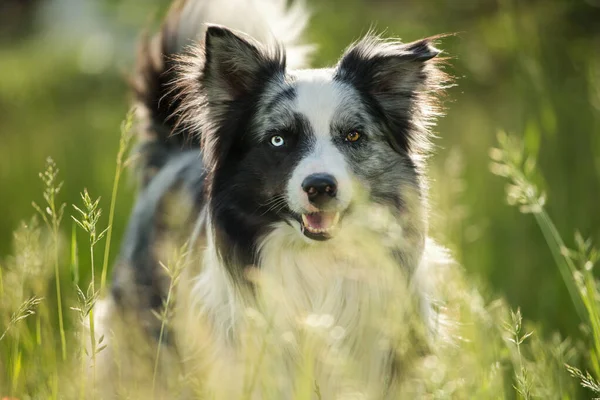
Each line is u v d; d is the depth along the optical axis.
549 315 9.28
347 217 6.73
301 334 6.80
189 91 7.60
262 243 7.00
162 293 8.00
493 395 6.39
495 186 12.23
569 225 10.41
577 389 7.54
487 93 17.22
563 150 11.50
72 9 38.44
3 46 39.31
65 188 13.90
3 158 16.78
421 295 6.92
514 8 14.77
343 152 6.92
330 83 7.13
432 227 8.37
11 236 12.35
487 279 9.85
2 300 6.61
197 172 8.45
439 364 5.80
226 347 6.91
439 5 17.36
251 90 7.29
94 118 20.22
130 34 27.33
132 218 9.14
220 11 9.48
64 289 9.90
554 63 13.91
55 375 6.23
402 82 7.28
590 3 14.68
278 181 6.87
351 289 6.89
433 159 13.57
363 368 6.87
